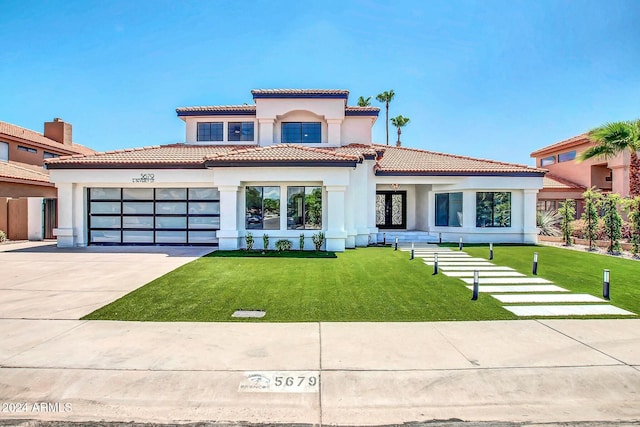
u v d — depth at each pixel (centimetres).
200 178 1714
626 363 528
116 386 468
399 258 1427
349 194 1722
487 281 1032
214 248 1694
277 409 431
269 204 1655
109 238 1803
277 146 1798
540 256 1508
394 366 519
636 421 416
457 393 460
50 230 2173
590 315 733
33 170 2675
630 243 1587
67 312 745
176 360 534
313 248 1638
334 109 2119
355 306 790
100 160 1722
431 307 784
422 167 1995
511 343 595
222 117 2217
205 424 408
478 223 1983
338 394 457
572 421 415
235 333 636
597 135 2086
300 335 627
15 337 615
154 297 852
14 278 1048
